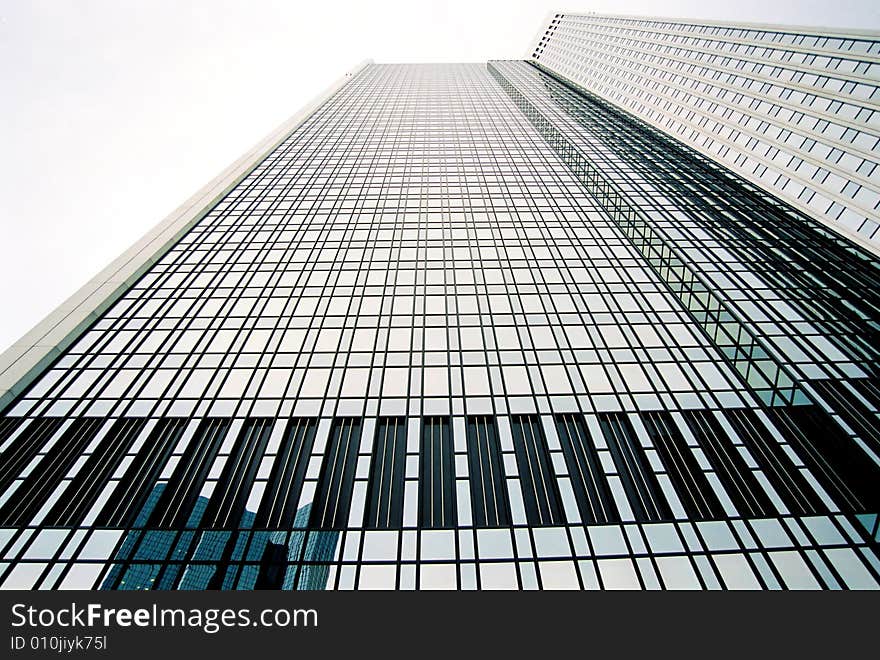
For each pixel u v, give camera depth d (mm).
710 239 36156
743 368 23141
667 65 74000
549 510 17297
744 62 60000
